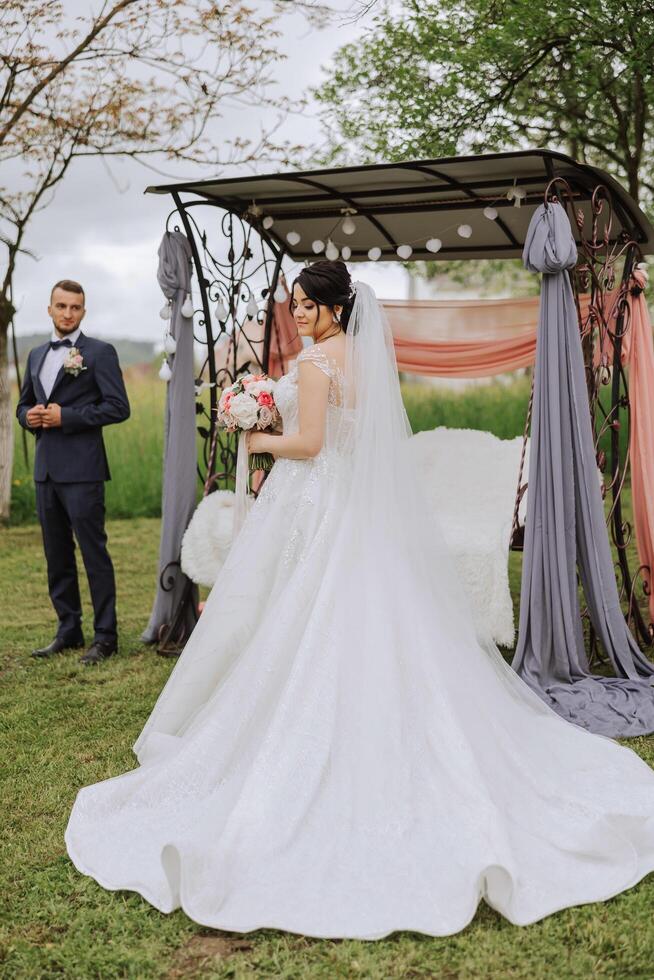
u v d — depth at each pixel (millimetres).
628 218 4840
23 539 8570
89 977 2225
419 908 2396
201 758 2975
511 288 11023
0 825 3016
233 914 2387
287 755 2795
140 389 10508
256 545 3406
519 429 11180
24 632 5465
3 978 2219
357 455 3326
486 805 2635
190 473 5078
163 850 2457
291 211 5602
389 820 2678
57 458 4734
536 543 4215
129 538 8602
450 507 5891
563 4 6277
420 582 3264
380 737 2852
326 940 2324
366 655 3002
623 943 2303
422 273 9508
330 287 3369
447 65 6961
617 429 4777
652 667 4391
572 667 4227
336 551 3184
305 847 2602
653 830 2750
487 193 5109
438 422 11391
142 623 5633
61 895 2584
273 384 3615
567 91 7125
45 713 4066
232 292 5523
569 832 2730
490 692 3248
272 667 3059
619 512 4867
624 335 4922
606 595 4289
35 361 4754
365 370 3375
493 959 2244
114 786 2998
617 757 3252
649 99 6797
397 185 5016
